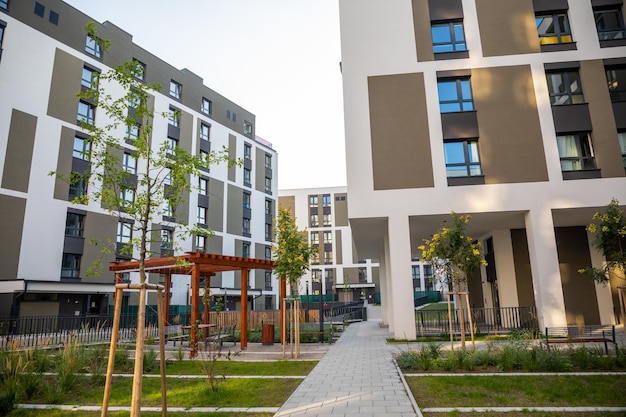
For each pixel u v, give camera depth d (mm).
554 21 16969
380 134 16219
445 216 15852
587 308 17562
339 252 62688
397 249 15305
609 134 15578
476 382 7570
